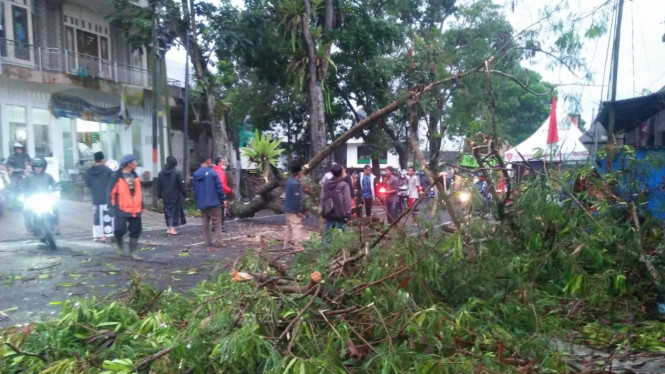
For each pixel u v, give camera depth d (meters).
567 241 5.36
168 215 11.80
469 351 3.60
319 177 17.22
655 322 4.75
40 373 3.32
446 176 4.90
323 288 3.88
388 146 23.03
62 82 19.53
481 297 4.60
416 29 24.09
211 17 18.59
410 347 3.48
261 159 12.96
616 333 4.55
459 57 22.09
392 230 4.64
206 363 3.34
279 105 23.88
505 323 4.41
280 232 12.37
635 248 5.36
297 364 3.08
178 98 26.17
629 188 6.10
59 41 20.77
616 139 6.61
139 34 19.55
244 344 3.14
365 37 18.94
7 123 18.02
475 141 6.09
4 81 17.86
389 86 21.73
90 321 4.05
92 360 3.38
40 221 9.16
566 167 6.29
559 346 4.33
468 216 5.05
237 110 23.72
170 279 7.12
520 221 5.71
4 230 11.23
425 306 4.18
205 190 9.77
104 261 8.31
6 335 3.85
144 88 23.81
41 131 19.41
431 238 4.66
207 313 4.02
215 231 9.99
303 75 16.75
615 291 5.18
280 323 3.57
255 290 3.75
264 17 18.38
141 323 4.04
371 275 4.24
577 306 4.95
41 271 7.52
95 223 10.33
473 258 4.80
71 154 20.80
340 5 18.81
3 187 12.84
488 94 6.50
